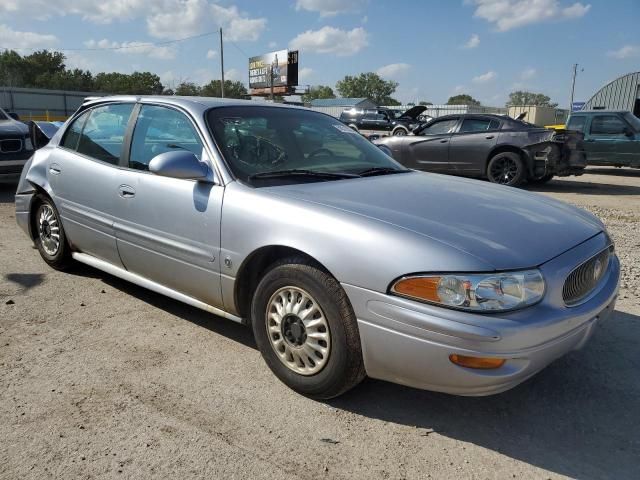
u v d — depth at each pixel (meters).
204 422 2.69
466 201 3.07
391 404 2.90
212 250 3.18
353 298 2.58
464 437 2.64
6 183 10.27
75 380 3.05
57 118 42.12
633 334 3.80
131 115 3.94
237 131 3.49
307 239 2.73
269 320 3.01
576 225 3.02
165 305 4.14
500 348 2.31
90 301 4.20
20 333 3.63
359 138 4.25
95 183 4.00
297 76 60.47
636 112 22.61
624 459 2.50
